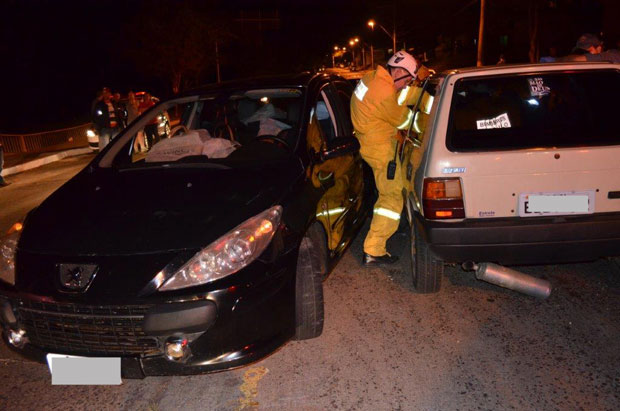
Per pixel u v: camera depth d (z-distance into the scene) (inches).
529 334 140.3
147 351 109.2
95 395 126.7
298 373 129.6
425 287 165.0
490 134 143.3
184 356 107.7
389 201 185.2
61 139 804.0
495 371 125.0
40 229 124.1
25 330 116.6
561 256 140.4
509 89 150.5
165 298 105.5
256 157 148.2
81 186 144.8
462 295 166.2
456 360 130.6
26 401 125.7
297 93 170.1
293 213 128.6
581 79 150.3
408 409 113.8
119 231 117.6
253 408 117.6
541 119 144.9
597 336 136.9
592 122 143.2
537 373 123.1
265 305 113.6
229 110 184.2
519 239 137.9
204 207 122.5
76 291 108.4
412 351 135.9
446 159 141.2
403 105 185.5
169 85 1578.5
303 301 132.9
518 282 155.9
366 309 160.7
